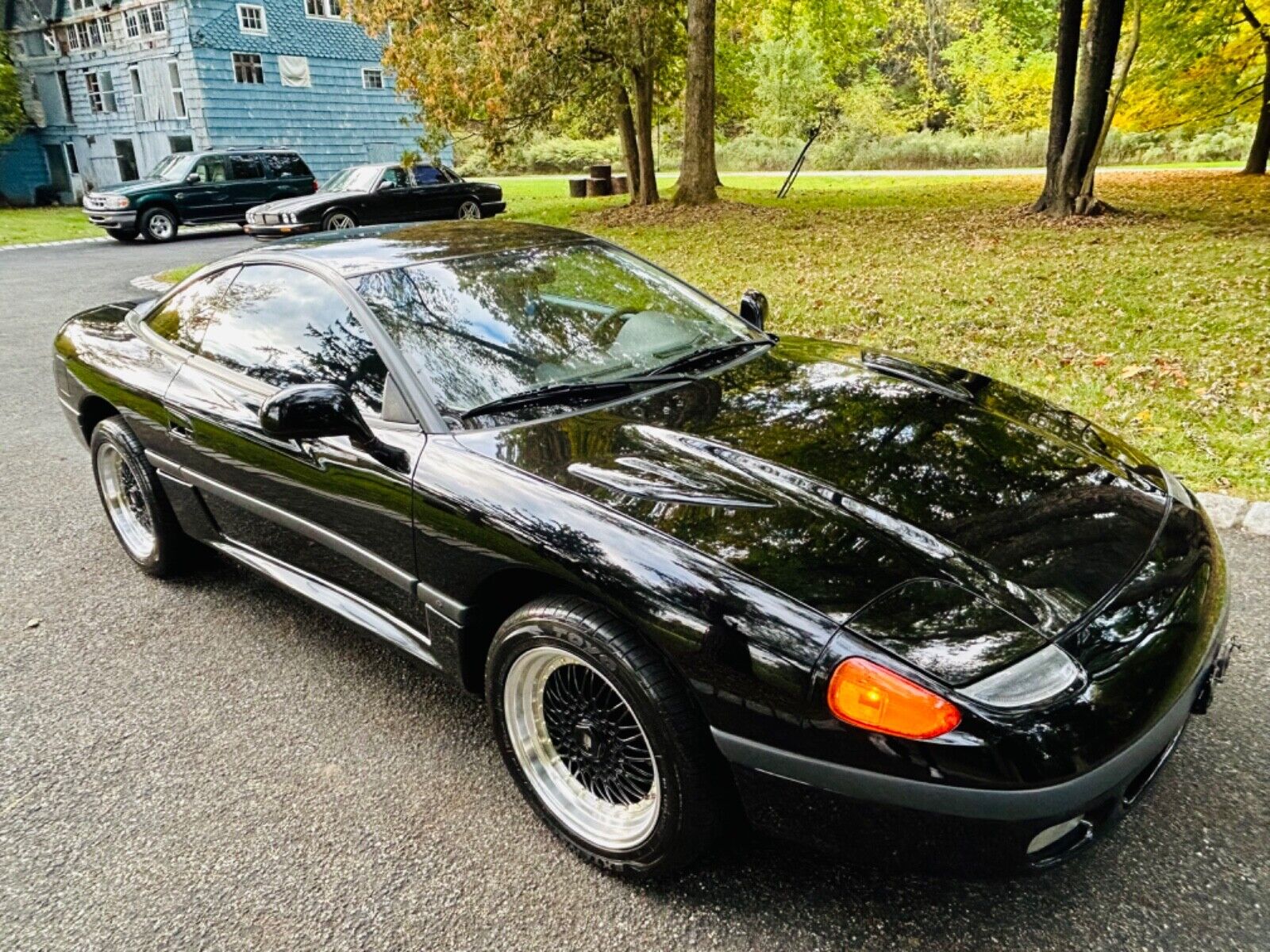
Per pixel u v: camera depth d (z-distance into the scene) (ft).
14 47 92.17
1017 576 6.13
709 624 5.91
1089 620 5.92
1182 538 7.11
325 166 85.76
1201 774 7.73
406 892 6.89
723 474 7.06
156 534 11.85
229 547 10.77
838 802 5.68
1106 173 79.00
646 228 46.73
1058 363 20.25
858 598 5.81
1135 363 19.66
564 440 7.68
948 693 5.32
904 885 6.72
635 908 6.64
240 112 78.33
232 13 76.18
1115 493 7.41
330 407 7.69
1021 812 5.29
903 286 28.60
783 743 5.74
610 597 6.30
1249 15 58.18
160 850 7.42
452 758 8.47
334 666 10.12
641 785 6.78
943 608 5.75
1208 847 6.93
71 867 7.26
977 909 6.47
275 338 9.64
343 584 9.11
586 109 57.93
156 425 10.82
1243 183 59.47
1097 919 6.33
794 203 57.82
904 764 5.36
